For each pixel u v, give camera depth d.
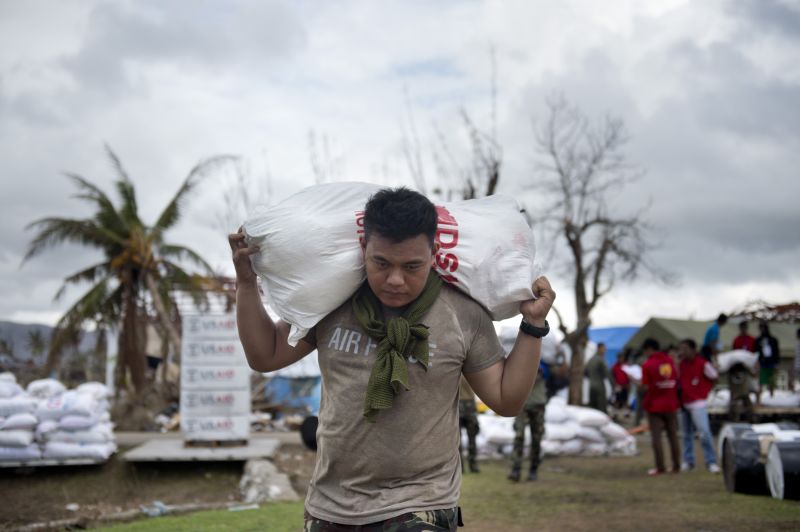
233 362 10.45
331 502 2.37
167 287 20.50
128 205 22.38
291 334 2.54
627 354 22.39
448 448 2.38
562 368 9.88
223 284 19.78
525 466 11.07
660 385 10.12
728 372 15.71
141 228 21.27
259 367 2.68
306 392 15.95
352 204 2.57
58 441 9.24
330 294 2.43
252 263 2.59
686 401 10.23
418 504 2.27
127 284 20.34
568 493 8.45
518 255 2.55
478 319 2.49
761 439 7.92
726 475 8.35
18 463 9.06
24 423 9.15
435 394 2.35
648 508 7.38
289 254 2.45
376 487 2.33
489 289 2.49
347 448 2.34
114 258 21.48
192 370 10.39
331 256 2.43
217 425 10.36
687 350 10.30
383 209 2.24
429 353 2.34
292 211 2.52
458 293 2.49
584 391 20.52
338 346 2.42
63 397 9.48
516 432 9.48
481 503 7.82
